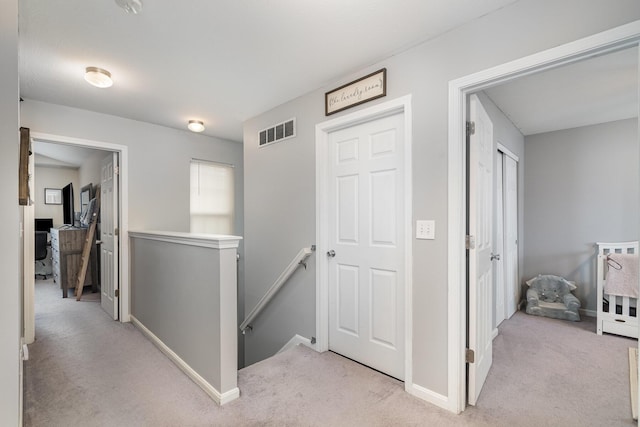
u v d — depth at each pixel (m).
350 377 2.17
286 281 2.90
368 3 1.57
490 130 2.31
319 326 2.58
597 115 3.32
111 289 3.52
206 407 1.82
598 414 1.77
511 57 1.57
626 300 2.91
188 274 2.21
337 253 2.56
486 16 1.65
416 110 1.94
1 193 0.82
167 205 3.76
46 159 5.77
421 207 1.91
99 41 1.91
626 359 2.47
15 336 0.86
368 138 2.33
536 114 3.29
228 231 4.47
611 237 3.54
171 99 2.85
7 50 0.83
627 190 3.45
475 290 1.84
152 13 1.64
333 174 2.58
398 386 2.05
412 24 1.74
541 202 3.98
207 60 2.16
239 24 1.75
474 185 1.84
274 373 2.22
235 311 1.94
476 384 1.86
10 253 0.85
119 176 3.42
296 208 2.80
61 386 2.04
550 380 2.15
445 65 1.81
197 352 2.09
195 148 4.05
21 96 2.76
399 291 2.14
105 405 1.84
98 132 3.21
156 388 2.03
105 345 2.71
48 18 1.67
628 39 1.28
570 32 1.41
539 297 3.78
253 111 3.17
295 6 1.60
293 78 2.43
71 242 4.52
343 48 2.00
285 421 1.70
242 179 4.64
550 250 3.91
